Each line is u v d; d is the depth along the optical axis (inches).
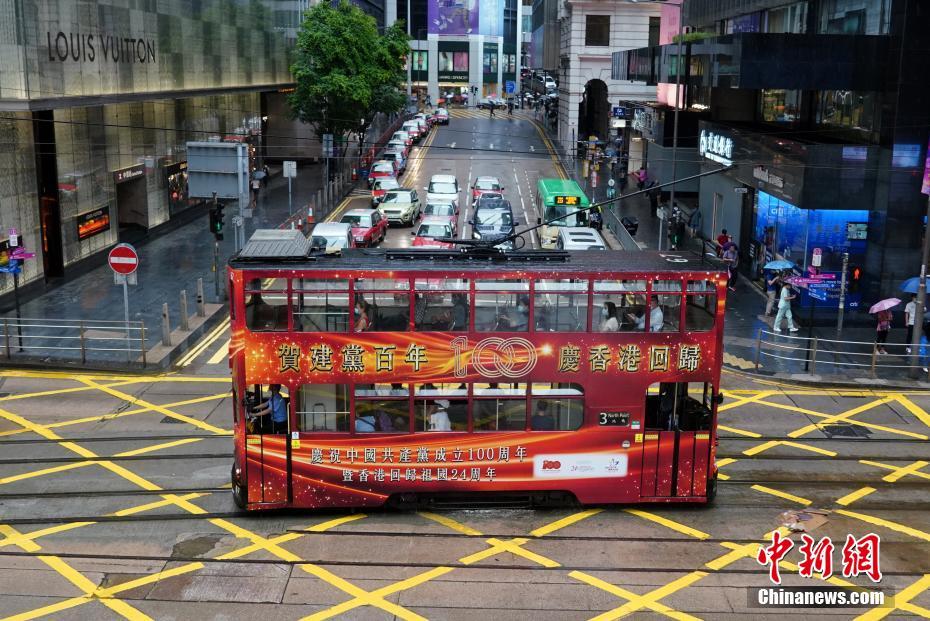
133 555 506.3
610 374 550.9
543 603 460.4
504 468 555.2
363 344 536.4
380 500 556.1
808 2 1234.6
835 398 810.8
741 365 894.4
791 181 1059.3
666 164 1781.5
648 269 549.3
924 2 964.0
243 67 1923.0
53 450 658.8
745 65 1049.5
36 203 1120.2
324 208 1737.2
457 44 4670.3
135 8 1354.6
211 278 1211.9
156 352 896.9
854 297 1058.1
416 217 1686.8
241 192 1156.5
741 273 1299.2
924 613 455.5
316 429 546.3
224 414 742.5
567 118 2600.9
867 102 1058.7
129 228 1459.2
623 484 564.4
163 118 1533.0
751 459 663.8
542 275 537.6
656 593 471.2
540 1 3821.4
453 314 538.6
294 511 566.9
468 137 2920.8
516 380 546.9
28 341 925.2
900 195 1006.4
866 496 600.4
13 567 490.9
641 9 2423.7
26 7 1026.1
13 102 1013.8
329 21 1983.3
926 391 832.3
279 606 455.2
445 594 468.1
